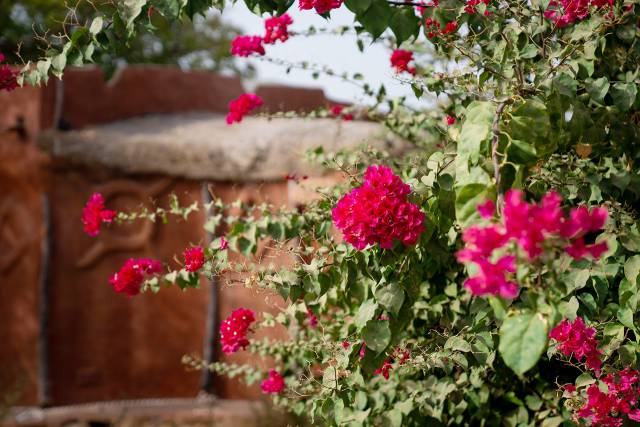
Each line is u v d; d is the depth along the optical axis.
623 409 2.20
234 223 3.07
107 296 7.63
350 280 2.23
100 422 7.29
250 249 2.87
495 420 2.78
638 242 2.26
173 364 7.63
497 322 2.33
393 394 2.78
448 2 2.44
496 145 1.70
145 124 8.48
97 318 7.62
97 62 2.55
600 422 2.22
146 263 3.11
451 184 2.06
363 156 3.14
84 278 7.61
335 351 2.45
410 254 2.20
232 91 9.73
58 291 7.57
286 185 6.80
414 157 2.75
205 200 7.33
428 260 2.41
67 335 7.58
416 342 2.64
